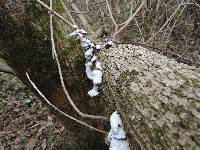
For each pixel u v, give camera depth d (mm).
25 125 4422
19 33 2369
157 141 1680
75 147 3283
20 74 2604
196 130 1536
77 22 2736
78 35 2418
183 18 5184
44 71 2451
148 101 1865
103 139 2391
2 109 4777
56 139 3947
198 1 4934
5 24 2344
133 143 1898
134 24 4129
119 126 2012
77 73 2393
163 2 4320
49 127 4176
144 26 4203
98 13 4223
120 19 4141
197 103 1660
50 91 2531
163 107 1765
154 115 1773
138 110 1886
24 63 2473
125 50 2348
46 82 2494
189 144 1516
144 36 4129
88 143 2562
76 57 2406
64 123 2682
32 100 4766
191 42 4859
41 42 2395
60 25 2449
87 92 2346
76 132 2600
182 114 1653
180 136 1575
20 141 4227
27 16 2355
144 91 1937
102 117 2084
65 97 2453
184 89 1783
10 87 5055
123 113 1943
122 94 2057
